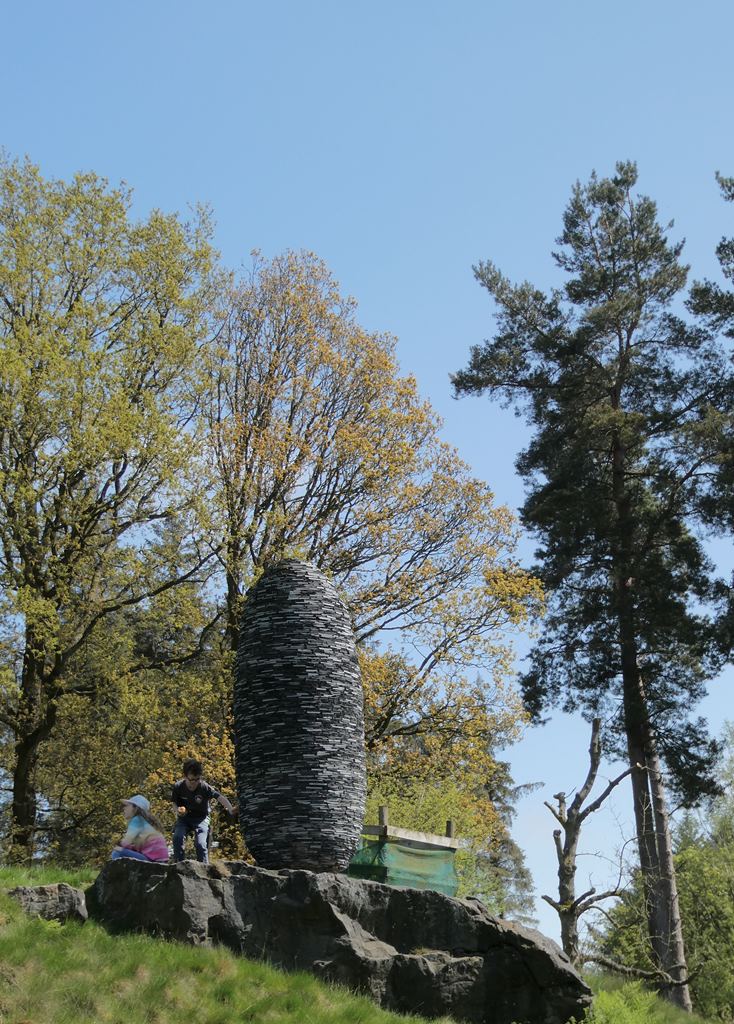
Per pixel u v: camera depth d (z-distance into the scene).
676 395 33.12
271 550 26.92
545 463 33.81
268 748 14.73
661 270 34.53
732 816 35.75
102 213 27.08
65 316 25.11
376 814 24.20
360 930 13.56
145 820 14.02
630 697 30.89
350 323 30.80
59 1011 10.40
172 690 27.17
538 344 33.75
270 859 14.43
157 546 26.42
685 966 26.89
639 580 31.39
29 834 25.08
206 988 11.77
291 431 28.38
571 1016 14.02
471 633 26.86
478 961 13.73
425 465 28.62
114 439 24.03
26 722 25.19
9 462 24.98
